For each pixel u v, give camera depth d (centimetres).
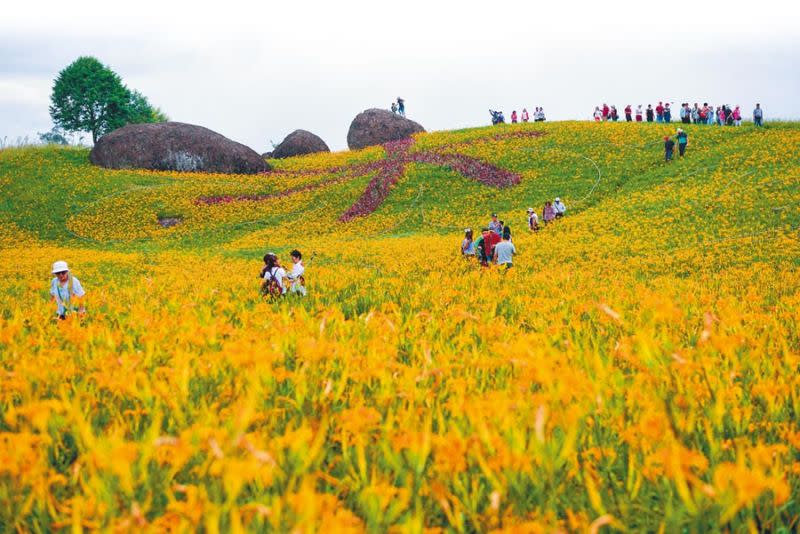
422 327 565
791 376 307
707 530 181
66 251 2970
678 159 3794
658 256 1977
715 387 272
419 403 282
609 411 260
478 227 3231
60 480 205
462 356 385
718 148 3800
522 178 3953
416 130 6006
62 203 4047
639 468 214
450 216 3544
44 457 212
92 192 4222
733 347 314
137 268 2111
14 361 365
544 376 240
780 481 184
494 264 1725
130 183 4422
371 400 303
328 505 179
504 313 763
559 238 2530
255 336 436
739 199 2691
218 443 192
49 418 241
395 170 4319
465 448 204
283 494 183
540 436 190
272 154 6153
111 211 3953
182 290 1119
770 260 1720
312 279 1303
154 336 416
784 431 248
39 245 3469
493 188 3872
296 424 254
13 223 3781
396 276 1539
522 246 2389
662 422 218
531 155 4316
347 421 236
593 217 2902
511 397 266
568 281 1216
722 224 2373
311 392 289
